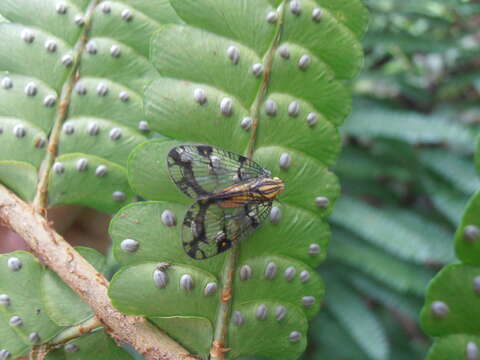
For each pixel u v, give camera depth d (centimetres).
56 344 6
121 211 5
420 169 9
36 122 6
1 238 10
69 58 6
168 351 5
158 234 5
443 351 5
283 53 6
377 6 10
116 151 6
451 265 5
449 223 9
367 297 9
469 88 11
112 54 6
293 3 6
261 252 5
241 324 5
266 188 5
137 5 6
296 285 6
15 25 6
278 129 6
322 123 6
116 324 5
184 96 5
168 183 5
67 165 6
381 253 8
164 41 5
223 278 5
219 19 6
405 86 10
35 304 6
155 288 5
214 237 5
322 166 6
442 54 10
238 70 6
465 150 9
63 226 11
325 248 6
